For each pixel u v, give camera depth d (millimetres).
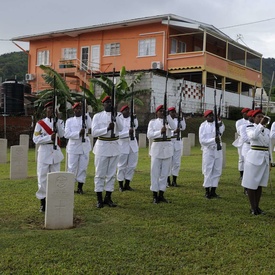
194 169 13922
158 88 26891
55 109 8023
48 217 6684
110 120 8297
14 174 11750
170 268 5148
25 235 6289
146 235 6375
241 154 11594
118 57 31844
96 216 7535
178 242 6070
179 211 7941
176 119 11586
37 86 35094
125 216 7531
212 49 34406
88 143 9977
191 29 29375
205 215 7629
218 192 10000
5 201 8656
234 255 5594
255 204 7879
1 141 16062
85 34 33531
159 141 8750
